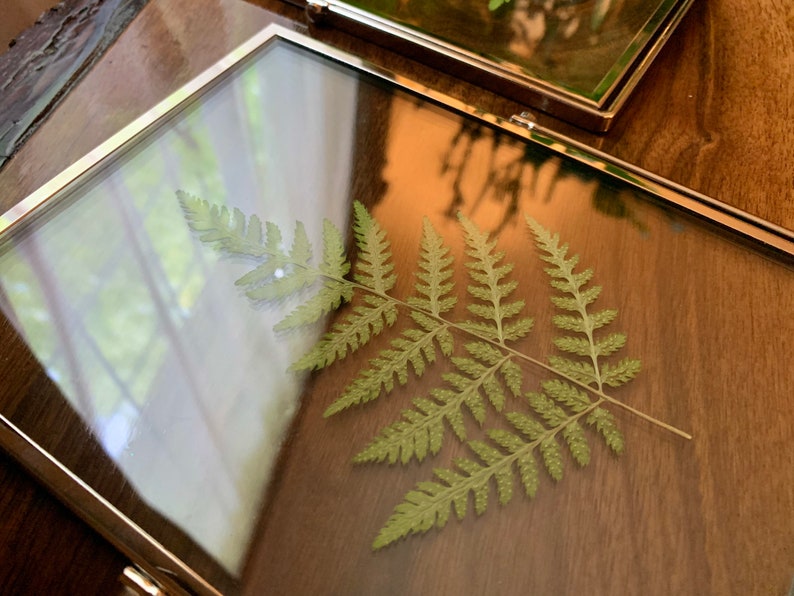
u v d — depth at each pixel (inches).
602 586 4.8
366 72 7.3
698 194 6.4
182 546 5.0
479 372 5.6
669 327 5.8
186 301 6.0
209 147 6.9
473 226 6.3
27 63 7.9
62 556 5.2
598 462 5.2
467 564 4.9
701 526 5.0
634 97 7.4
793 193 6.7
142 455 5.3
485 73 7.3
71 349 5.8
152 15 8.3
